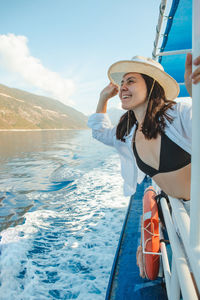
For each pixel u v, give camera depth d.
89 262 2.52
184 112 1.00
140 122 1.18
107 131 1.62
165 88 1.16
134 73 1.12
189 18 2.96
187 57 0.73
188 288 0.66
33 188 6.11
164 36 3.44
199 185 0.56
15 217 4.04
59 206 4.54
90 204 4.54
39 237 3.20
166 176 1.08
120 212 4.00
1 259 2.62
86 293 2.05
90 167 9.27
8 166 10.12
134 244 2.45
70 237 3.15
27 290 2.12
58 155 13.84
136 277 1.95
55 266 2.48
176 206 1.00
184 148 1.00
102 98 1.62
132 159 1.50
